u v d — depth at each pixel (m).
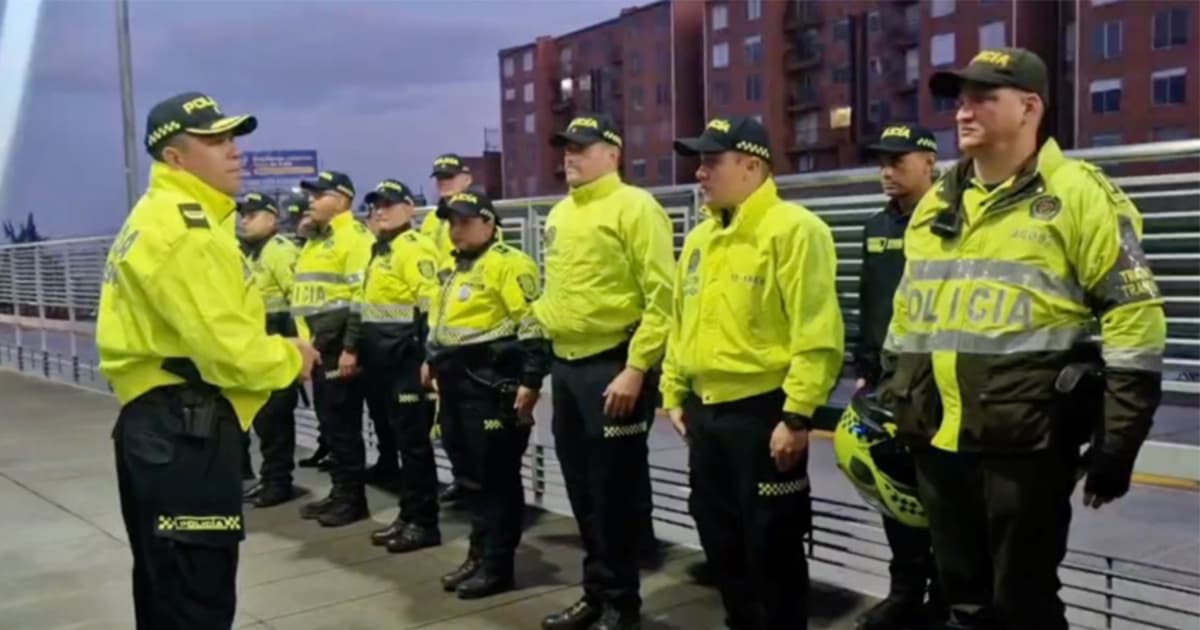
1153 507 5.28
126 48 12.27
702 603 4.36
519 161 40.31
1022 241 2.47
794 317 3.14
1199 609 3.92
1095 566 4.38
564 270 3.87
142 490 2.95
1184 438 6.38
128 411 3.02
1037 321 2.45
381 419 6.57
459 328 4.41
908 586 3.85
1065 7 29.67
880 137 3.83
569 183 3.89
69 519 6.14
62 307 12.70
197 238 2.92
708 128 3.27
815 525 4.75
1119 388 2.33
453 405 4.50
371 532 5.61
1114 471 2.35
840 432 3.40
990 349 2.49
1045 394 2.44
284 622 4.29
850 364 4.58
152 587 3.00
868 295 3.87
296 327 5.88
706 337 3.28
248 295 3.09
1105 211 2.39
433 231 5.78
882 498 3.28
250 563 5.10
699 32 36.41
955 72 2.55
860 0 32.66
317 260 5.76
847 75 33.06
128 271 2.91
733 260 3.23
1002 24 30.08
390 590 4.65
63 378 12.95
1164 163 4.25
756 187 3.21
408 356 5.18
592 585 4.02
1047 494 2.49
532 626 4.16
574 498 4.04
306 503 6.27
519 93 40.94
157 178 3.06
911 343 2.71
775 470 3.24
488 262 4.38
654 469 5.62
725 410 3.27
